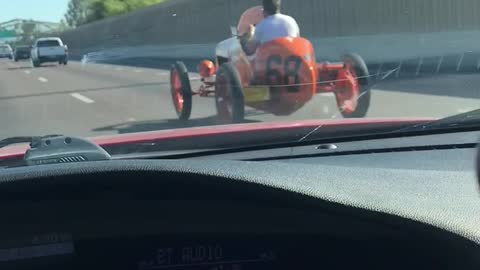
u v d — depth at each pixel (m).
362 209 2.83
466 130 5.14
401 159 4.37
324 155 4.57
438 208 3.07
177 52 8.89
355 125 5.54
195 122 8.64
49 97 10.68
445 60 10.70
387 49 10.91
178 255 2.91
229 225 2.91
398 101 8.87
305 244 2.96
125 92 10.55
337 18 10.18
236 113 8.48
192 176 2.80
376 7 11.31
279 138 5.04
